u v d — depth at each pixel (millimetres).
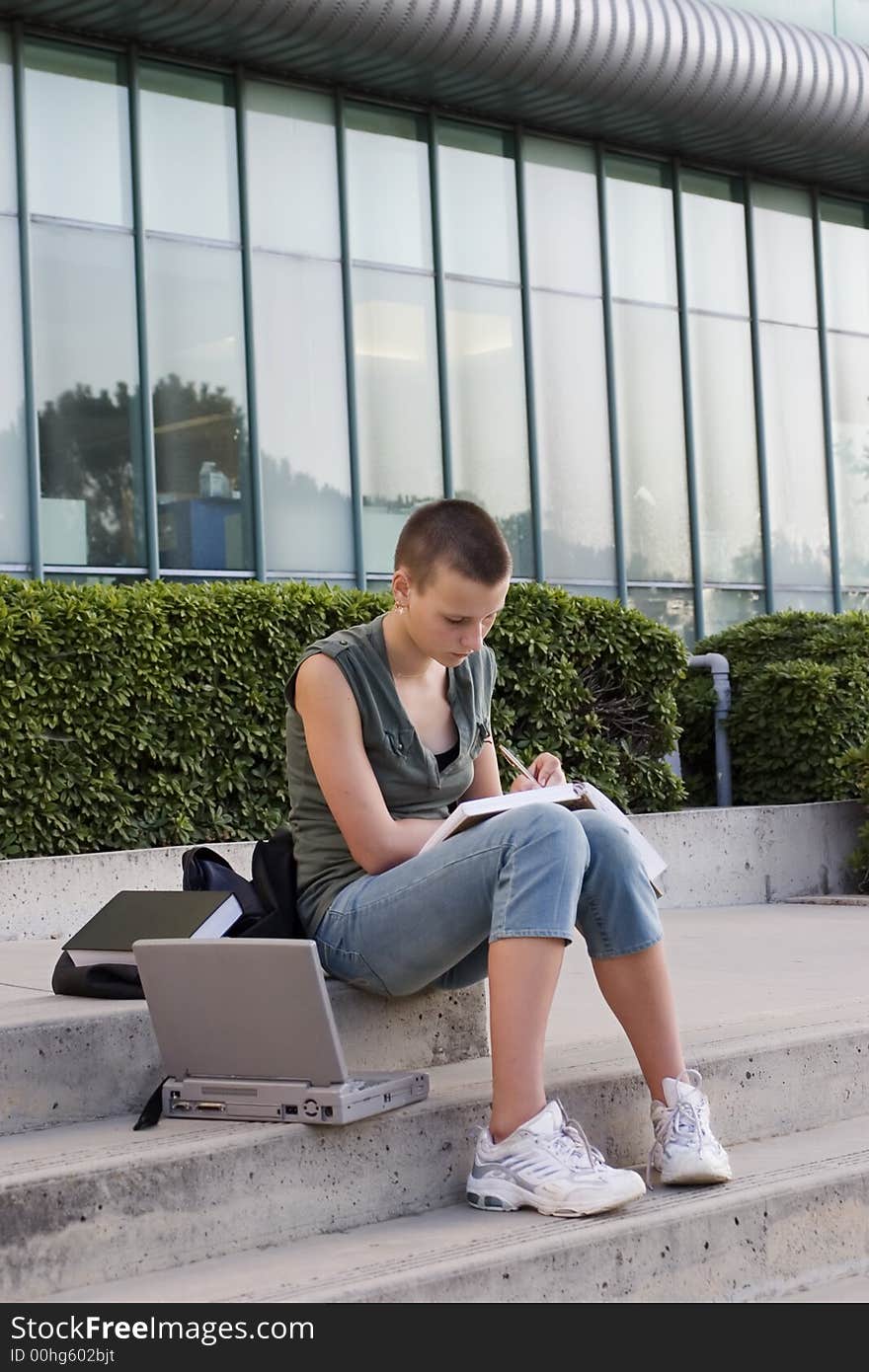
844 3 12031
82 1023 3057
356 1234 2889
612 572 11266
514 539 10812
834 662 9891
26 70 8953
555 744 8461
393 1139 3016
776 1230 3109
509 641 8352
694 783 10242
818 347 12508
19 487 8812
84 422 9055
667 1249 2922
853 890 9031
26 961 4559
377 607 7855
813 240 12500
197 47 9406
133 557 9172
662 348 11625
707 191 11922
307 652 3299
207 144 9617
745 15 10719
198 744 7191
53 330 8984
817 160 11891
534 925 2957
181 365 9445
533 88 10156
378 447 10242
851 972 5254
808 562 12344
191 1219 2744
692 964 5566
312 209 10008
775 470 12195
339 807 3191
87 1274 2623
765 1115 3639
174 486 9375
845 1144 3553
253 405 9664
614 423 11289
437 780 3377
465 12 9391
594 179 11312
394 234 10383
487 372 10750
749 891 8547
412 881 3115
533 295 11000
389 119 10375
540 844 2977
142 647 7016
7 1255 2539
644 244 11578
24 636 6645
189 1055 3043
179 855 6523
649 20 10086
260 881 3357
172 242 9453
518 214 10938
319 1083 2938
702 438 11797
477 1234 2826
